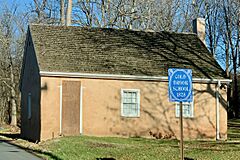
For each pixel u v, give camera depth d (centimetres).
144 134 2811
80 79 2736
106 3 4150
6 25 5072
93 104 2752
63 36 3006
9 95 5625
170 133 2839
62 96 2695
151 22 4531
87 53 2900
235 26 5003
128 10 4128
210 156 1756
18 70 5231
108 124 2764
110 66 2830
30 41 3047
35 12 4338
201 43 3244
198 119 2888
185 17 4797
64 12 3991
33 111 2891
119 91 2794
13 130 4319
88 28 3131
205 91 2906
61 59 2789
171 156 1780
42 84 2666
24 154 1958
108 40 3066
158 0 4622
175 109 2859
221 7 5078
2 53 5097
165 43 3166
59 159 1762
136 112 2814
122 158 1777
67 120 2698
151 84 2844
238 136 3097
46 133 2655
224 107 2931
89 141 2344
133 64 2895
